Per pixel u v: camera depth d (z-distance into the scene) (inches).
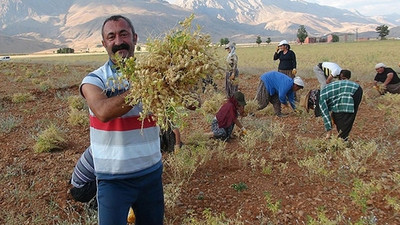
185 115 100.7
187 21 106.4
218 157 257.9
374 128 325.1
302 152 270.4
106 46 120.3
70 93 541.3
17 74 845.2
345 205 191.8
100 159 120.0
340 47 2474.2
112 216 119.8
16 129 348.5
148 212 129.4
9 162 262.2
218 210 193.2
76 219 188.9
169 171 239.3
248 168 244.8
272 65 1047.0
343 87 270.1
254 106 387.2
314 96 318.0
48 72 853.2
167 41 104.5
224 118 296.0
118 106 104.7
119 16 120.4
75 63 1256.2
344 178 220.4
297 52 1942.7
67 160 263.7
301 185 217.3
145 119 120.6
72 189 181.8
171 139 266.8
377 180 210.7
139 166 121.0
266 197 186.4
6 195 213.2
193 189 216.1
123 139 118.2
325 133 316.5
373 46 2396.7
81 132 339.0
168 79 101.0
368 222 171.5
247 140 270.2
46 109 436.5
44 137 284.4
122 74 103.2
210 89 108.0
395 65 933.2
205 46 106.3
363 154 245.0
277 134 293.1
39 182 227.3
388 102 438.0
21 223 184.2
